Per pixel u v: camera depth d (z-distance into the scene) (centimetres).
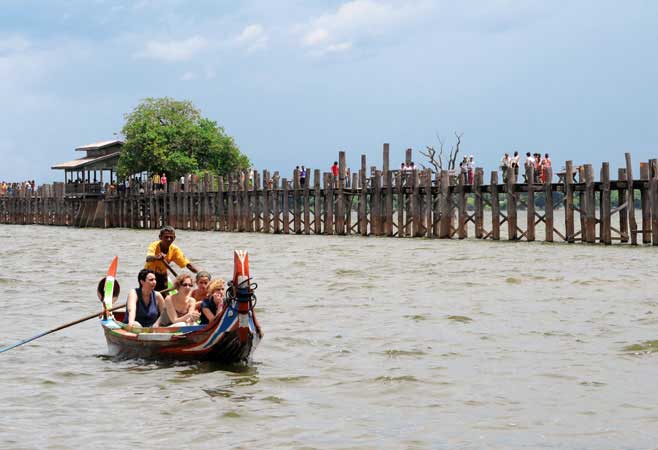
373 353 1730
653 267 3291
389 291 2702
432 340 1861
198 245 5056
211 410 1332
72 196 8900
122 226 8294
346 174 5772
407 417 1297
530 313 2225
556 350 1747
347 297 2566
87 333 1981
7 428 1245
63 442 1186
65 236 6694
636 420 1272
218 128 9388
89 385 1487
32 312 2312
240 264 1543
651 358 1666
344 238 5388
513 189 4766
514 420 1280
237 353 1581
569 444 1174
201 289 1716
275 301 2484
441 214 5059
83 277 3256
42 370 1600
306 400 1388
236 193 6531
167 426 1255
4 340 1905
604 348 1759
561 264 3462
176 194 7356
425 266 3472
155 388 1460
